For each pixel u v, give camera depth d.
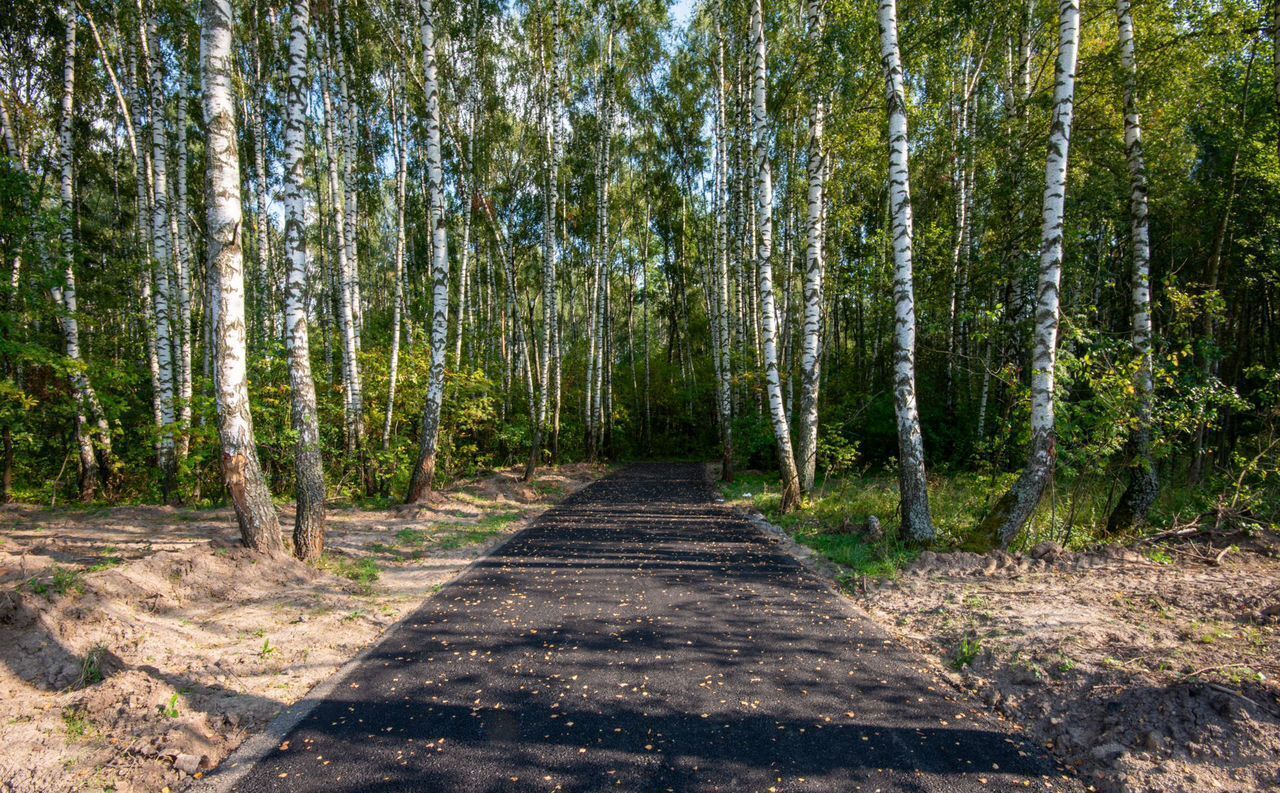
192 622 5.27
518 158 22.72
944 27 10.70
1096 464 7.54
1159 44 9.01
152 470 13.73
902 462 8.00
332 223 19.62
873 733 3.60
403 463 13.59
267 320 17.73
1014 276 14.02
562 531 10.45
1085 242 14.73
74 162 18.03
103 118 18.27
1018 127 12.77
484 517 11.67
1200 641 4.29
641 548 8.96
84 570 5.86
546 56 19.12
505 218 23.44
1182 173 12.45
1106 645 4.34
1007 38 12.95
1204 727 3.23
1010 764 3.27
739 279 19.83
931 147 14.49
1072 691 3.86
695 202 29.73
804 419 12.61
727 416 18.75
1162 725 3.32
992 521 7.39
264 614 5.63
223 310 6.59
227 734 3.67
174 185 17.31
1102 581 6.04
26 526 8.95
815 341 12.48
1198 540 7.15
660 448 33.28
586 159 23.95
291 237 7.64
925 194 16.72
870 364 25.17
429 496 12.38
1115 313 17.34
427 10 11.84
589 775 3.19
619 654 4.86
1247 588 5.37
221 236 6.56
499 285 29.20
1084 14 10.09
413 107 19.55
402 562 8.09
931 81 13.66
